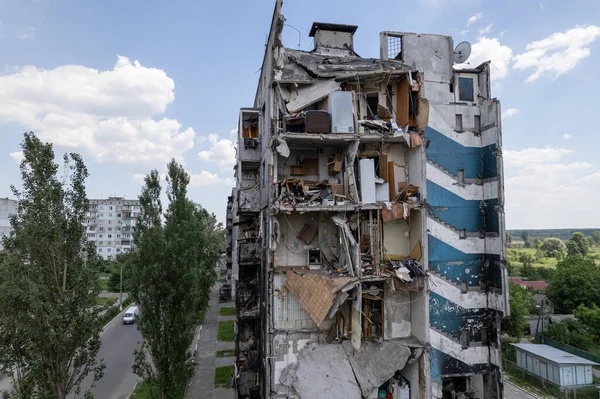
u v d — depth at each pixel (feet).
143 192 67.41
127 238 325.01
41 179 53.21
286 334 54.75
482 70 66.44
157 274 62.39
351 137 54.24
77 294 53.26
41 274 51.47
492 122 62.44
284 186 56.44
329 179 59.98
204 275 98.07
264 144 64.80
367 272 53.98
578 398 84.33
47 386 49.47
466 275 61.98
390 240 58.65
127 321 148.25
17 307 48.96
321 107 58.75
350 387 50.72
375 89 60.08
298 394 52.13
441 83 64.49
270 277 55.47
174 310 63.67
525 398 85.51
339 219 54.80
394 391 57.72
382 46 65.41
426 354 54.24
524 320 127.34
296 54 62.03
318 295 49.26
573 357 93.09
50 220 52.95
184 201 68.74
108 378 92.58
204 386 87.30
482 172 64.18
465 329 60.95
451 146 63.57
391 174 58.49
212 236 161.68
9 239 51.75
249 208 73.41
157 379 62.64
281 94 55.62
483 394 62.28
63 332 51.06
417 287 54.34
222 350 113.80
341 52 71.05
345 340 55.31
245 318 67.46
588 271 152.87
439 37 65.82
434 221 61.21
